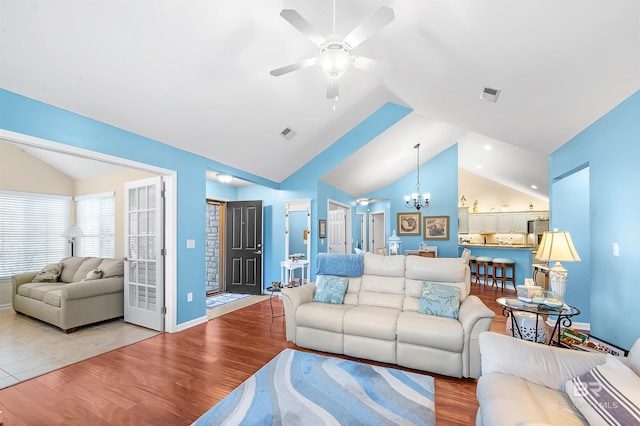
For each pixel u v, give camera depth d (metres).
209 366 2.73
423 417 1.99
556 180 3.98
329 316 2.99
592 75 2.33
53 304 3.72
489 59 2.51
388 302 3.26
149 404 2.14
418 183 7.62
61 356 2.94
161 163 3.50
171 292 3.62
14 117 2.31
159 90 2.85
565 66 2.32
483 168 7.95
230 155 4.37
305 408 2.08
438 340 2.53
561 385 1.57
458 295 2.97
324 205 5.90
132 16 2.17
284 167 5.40
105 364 2.76
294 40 2.86
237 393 2.27
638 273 2.37
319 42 2.02
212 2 2.27
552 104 2.87
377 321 2.79
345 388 2.34
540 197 8.60
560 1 1.79
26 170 5.11
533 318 2.71
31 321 4.10
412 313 2.99
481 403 1.53
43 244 5.32
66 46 2.19
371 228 9.45
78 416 2.01
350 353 2.89
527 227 8.95
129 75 2.58
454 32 2.32
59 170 5.53
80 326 3.85
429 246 7.47
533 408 1.31
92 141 2.82
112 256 5.12
